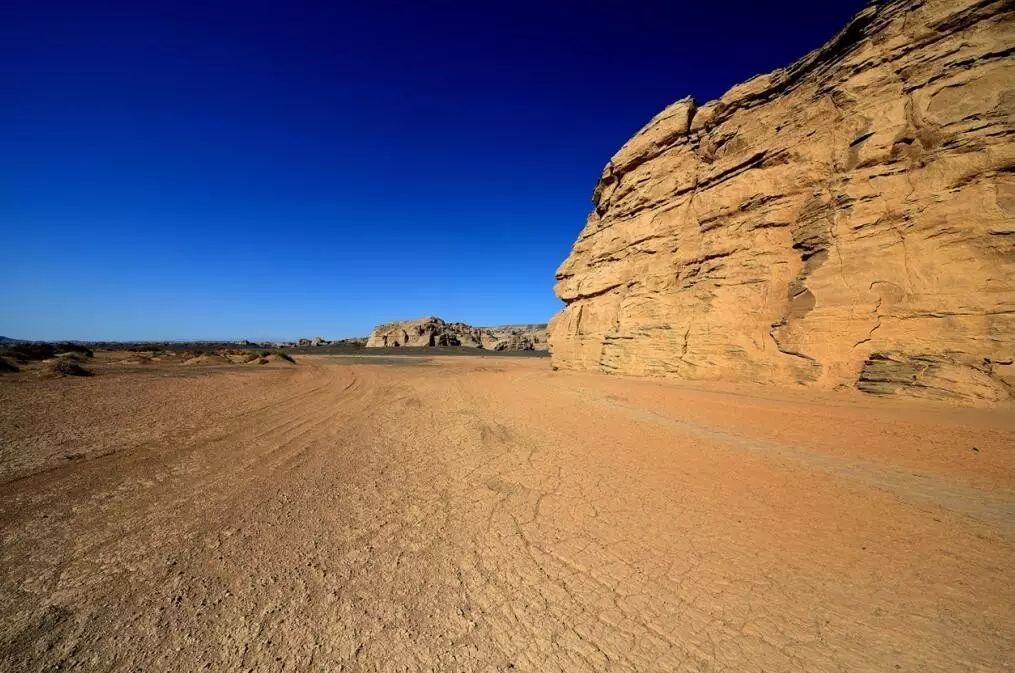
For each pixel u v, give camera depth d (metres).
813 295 12.85
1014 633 3.51
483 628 3.74
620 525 5.65
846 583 4.25
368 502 6.46
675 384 15.68
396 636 3.61
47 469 7.41
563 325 29.27
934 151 11.24
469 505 6.38
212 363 36.12
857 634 3.58
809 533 5.23
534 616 3.90
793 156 14.62
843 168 13.10
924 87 11.60
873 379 11.00
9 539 5.01
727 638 3.60
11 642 3.36
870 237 12.02
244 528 5.48
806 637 3.58
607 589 4.30
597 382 18.83
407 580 4.43
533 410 14.05
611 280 23.66
